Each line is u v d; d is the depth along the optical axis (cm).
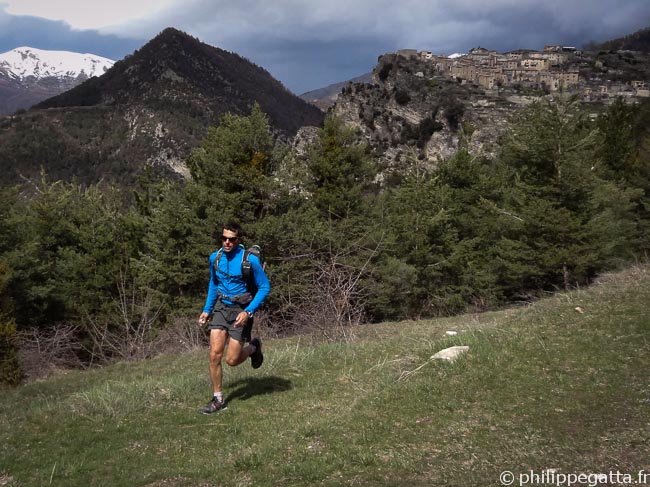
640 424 454
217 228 2153
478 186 2789
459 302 2416
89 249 2516
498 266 2416
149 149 14688
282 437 486
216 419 552
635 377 552
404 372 652
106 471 445
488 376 596
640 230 2980
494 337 738
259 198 2267
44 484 423
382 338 1072
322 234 2020
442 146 9300
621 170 3328
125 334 2008
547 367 606
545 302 923
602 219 2328
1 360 1391
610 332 682
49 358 1778
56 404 679
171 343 1684
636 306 762
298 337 1216
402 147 9788
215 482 410
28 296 2238
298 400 596
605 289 897
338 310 1144
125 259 2498
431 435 467
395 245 2375
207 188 2231
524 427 468
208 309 577
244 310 555
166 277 2223
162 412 590
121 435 526
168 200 2269
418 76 11100
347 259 1789
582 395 526
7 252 2234
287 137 16188
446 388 577
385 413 525
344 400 586
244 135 2233
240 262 556
